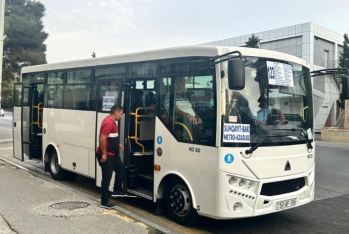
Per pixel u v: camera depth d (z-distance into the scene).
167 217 6.38
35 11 32.88
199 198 5.37
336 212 7.05
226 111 5.14
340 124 28.84
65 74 8.80
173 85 5.96
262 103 5.45
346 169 12.04
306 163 5.86
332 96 30.53
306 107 6.15
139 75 6.69
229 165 5.06
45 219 5.53
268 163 5.31
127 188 6.82
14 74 30.80
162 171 6.05
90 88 7.93
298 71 6.11
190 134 5.55
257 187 5.19
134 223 5.48
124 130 6.85
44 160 9.59
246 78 5.38
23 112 10.38
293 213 6.93
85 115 7.99
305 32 27.72
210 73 5.33
